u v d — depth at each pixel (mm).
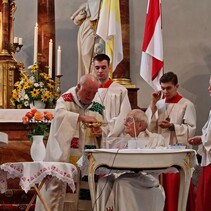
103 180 7410
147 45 12070
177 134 9945
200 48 14250
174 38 14422
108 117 9578
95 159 7016
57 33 14805
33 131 8656
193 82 14117
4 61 12688
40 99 12180
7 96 12609
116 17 12531
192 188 9461
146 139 7863
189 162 7145
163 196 7684
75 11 14789
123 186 7227
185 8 14492
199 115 13891
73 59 14688
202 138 8930
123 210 7184
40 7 13773
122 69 13234
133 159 6875
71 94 8984
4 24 12945
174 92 10453
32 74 12617
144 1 14633
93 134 8883
